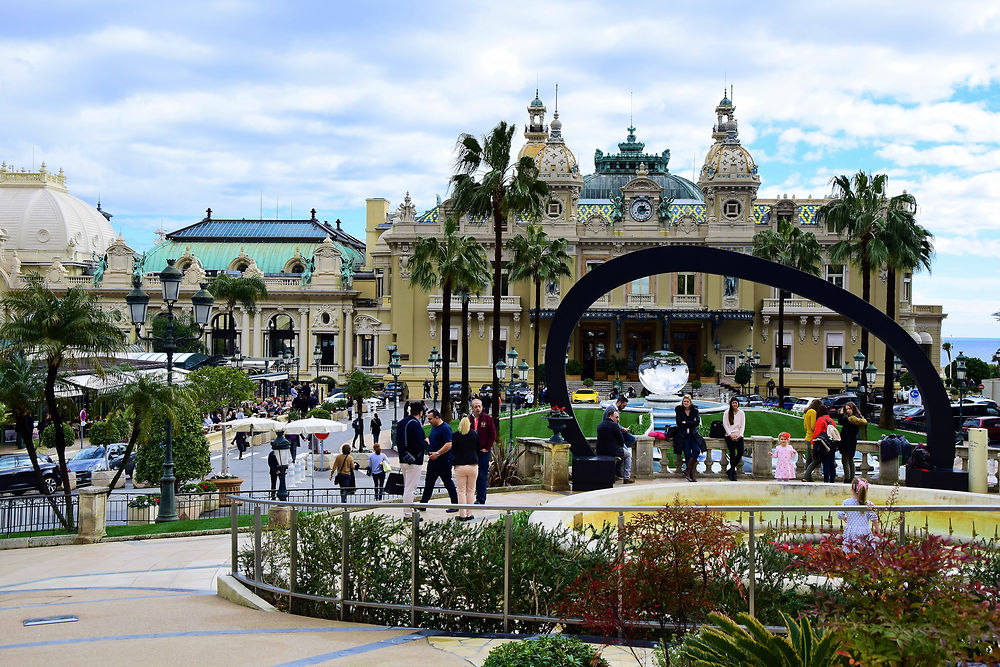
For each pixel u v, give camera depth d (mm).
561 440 23547
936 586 7281
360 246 112875
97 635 10391
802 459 25094
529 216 42375
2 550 21359
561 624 10227
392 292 83938
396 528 11312
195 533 22203
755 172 81188
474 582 10805
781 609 9750
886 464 23219
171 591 14453
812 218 83312
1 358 26484
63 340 25953
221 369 51156
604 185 98125
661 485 17719
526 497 22250
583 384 76125
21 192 116500
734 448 24406
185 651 9336
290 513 12156
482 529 10930
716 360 81500
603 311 80250
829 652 6656
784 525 11453
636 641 9578
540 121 90688
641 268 23578
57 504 27219
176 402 26078
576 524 10914
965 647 6656
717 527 9375
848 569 7355
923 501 17312
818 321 80750
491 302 81562
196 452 32656
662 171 102000
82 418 51469
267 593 12539
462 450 17359
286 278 88562
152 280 89000
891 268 48156
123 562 18156
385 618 11266
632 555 9609
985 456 21594
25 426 27516
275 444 29109
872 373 46844
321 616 11758
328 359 88125
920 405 52812
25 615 11812
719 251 23406
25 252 113812
